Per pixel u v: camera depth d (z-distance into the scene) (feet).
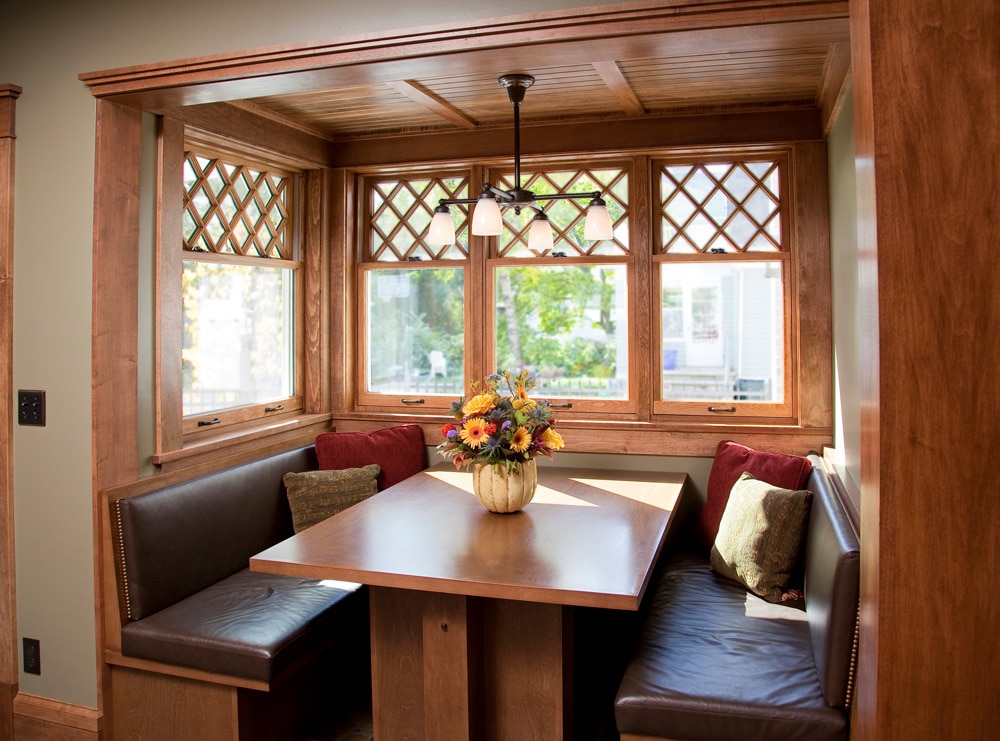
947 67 5.12
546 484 11.00
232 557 10.23
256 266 12.13
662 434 12.00
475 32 7.19
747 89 10.85
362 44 7.54
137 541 8.82
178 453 9.94
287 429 12.19
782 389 11.89
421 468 12.75
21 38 9.14
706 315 12.15
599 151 12.08
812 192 11.35
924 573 5.25
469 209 13.00
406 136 12.91
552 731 7.88
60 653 9.20
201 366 10.95
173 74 8.34
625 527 8.78
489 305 12.92
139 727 8.88
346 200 13.26
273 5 7.93
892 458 5.25
